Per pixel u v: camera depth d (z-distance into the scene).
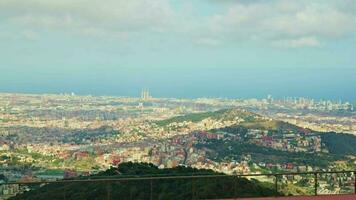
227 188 15.81
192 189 15.53
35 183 13.87
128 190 16.06
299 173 16.19
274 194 16.55
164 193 16.03
